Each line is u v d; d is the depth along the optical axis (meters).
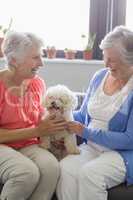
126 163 1.90
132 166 1.90
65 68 3.49
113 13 3.48
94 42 3.57
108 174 1.86
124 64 1.98
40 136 2.03
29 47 1.99
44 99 2.06
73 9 3.55
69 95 2.06
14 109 2.05
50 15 3.58
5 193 1.88
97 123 2.08
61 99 2.04
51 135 2.07
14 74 2.07
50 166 1.92
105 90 2.12
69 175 1.90
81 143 2.30
